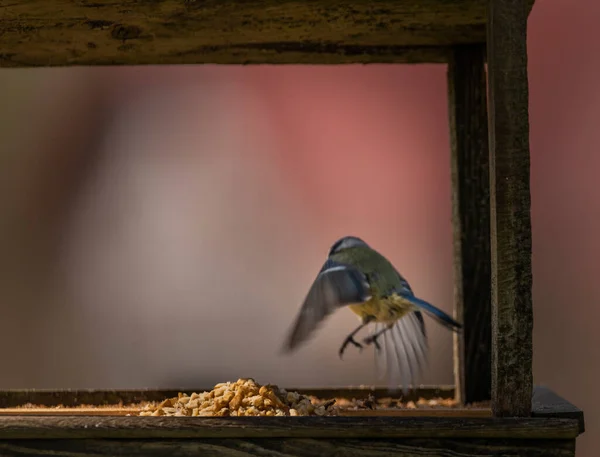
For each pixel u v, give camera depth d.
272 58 7.16
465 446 5.31
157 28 6.52
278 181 12.68
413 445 5.30
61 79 12.40
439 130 12.40
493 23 5.52
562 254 11.73
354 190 12.45
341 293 6.48
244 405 5.71
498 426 5.29
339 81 12.60
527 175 5.48
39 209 12.33
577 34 11.96
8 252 12.22
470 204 7.41
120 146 12.49
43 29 6.50
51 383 12.05
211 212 12.55
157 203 12.54
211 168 12.62
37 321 12.18
